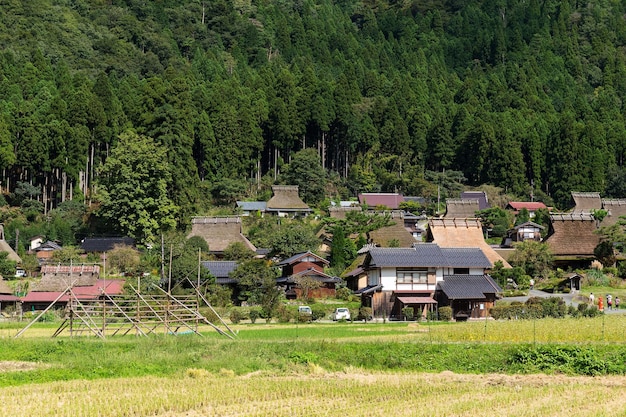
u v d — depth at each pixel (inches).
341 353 1705.2
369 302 2706.7
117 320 2368.4
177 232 3698.3
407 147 5310.0
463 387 1400.1
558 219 3563.0
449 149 5324.8
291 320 2485.2
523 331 1882.4
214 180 4662.9
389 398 1315.2
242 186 4611.2
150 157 3695.9
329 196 4901.6
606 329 1875.0
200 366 1601.9
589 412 1194.0
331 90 5319.9
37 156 4097.0
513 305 2476.6
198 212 4156.0
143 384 1424.7
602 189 4936.0
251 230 3878.0
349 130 5251.0
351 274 2974.9
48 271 2928.2
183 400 1285.7
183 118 4279.0
